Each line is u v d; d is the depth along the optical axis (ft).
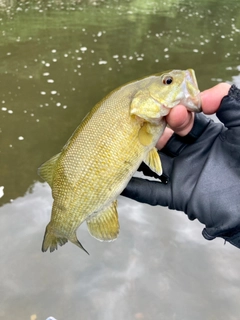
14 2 8.15
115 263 2.26
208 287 2.12
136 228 2.48
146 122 1.04
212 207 1.03
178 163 1.12
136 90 1.04
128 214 2.58
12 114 3.77
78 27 6.65
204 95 1.03
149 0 9.16
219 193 1.03
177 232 2.46
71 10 7.77
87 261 2.26
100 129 1.02
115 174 1.03
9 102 4.00
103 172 1.02
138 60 5.23
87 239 2.41
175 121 1.04
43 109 3.89
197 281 2.15
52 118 3.74
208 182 1.04
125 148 1.02
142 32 6.55
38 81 4.50
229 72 4.84
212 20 7.63
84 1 8.61
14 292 2.08
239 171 1.03
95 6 8.25
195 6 8.89
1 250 2.32
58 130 3.53
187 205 1.08
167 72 1.04
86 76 4.69
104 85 4.48
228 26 7.19
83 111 3.88
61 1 8.46
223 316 1.97
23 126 3.58
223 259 2.28
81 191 1.03
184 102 1.03
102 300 2.06
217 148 1.07
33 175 2.94
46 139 3.38
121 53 5.48
